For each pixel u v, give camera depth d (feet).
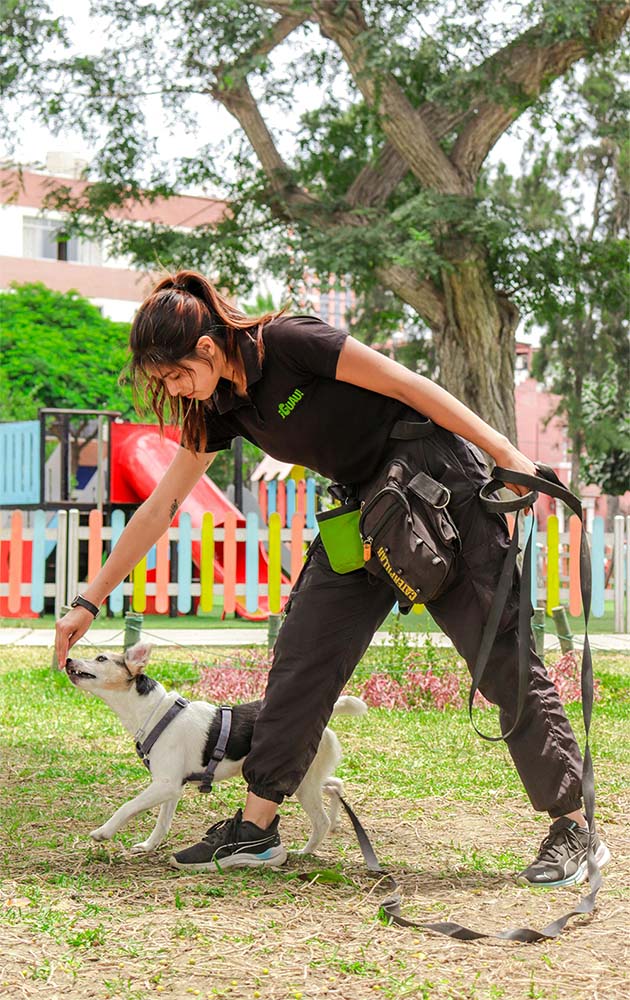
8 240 123.85
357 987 8.87
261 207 60.08
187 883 11.76
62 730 21.93
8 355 105.50
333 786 14.08
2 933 10.03
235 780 17.93
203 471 13.56
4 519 56.90
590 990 8.86
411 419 11.89
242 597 52.24
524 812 15.79
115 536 40.52
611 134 60.23
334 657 12.37
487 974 9.22
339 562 12.14
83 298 111.14
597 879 11.30
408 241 50.98
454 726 23.16
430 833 14.52
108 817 15.12
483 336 54.60
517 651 12.14
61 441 53.72
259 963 9.37
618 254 56.95
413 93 56.90
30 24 54.90
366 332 72.79
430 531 11.64
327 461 12.11
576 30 49.60
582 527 12.28
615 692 27.63
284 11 53.01
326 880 12.00
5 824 14.58
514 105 51.67
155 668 29.96
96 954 9.53
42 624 47.96
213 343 11.60
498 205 53.11
